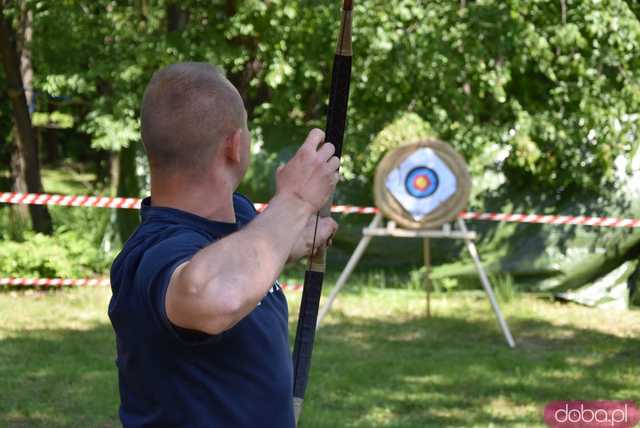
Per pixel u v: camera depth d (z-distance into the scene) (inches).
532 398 296.4
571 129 463.8
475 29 460.1
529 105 488.4
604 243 463.5
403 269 494.0
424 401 291.3
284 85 483.5
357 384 309.1
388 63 457.7
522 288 472.7
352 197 493.0
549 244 470.6
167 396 84.0
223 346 84.6
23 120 517.0
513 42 452.8
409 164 386.6
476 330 402.9
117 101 468.1
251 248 75.6
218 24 462.3
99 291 458.9
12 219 530.0
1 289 460.1
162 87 87.0
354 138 467.2
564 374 327.0
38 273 464.4
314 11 444.5
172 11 515.8
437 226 386.3
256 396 86.0
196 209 87.3
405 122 458.0
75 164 921.5
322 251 103.7
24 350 347.3
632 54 467.2
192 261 75.3
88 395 291.9
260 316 88.1
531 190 481.7
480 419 273.9
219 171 87.7
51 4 490.6
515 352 362.3
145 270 80.6
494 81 453.4
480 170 476.1
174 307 75.7
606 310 451.8
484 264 476.4
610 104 457.4
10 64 514.9
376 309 438.6
